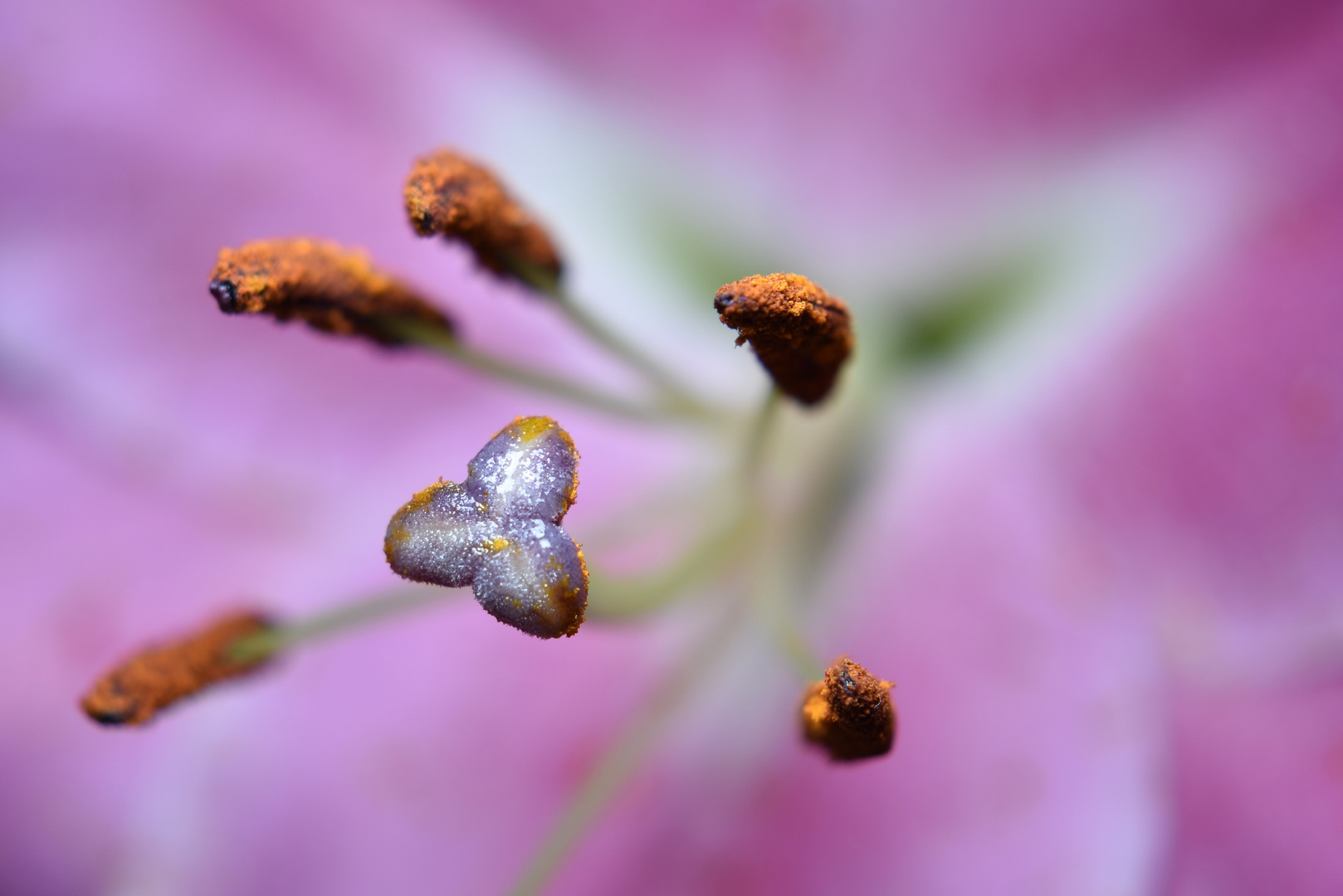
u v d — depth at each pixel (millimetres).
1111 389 169
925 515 172
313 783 171
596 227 177
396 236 176
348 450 177
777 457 172
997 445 172
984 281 174
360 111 175
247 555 182
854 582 171
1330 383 161
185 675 159
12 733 185
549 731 171
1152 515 165
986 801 163
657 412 167
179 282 175
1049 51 166
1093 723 162
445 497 143
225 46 172
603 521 172
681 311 177
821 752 155
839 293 175
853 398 173
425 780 171
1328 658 162
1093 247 171
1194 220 167
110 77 171
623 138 175
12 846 185
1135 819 159
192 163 173
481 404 177
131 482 180
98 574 185
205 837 171
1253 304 164
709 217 176
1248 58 163
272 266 154
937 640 168
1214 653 164
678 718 170
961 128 169
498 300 176
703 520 169
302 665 172
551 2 171
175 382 176
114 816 184
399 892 170
